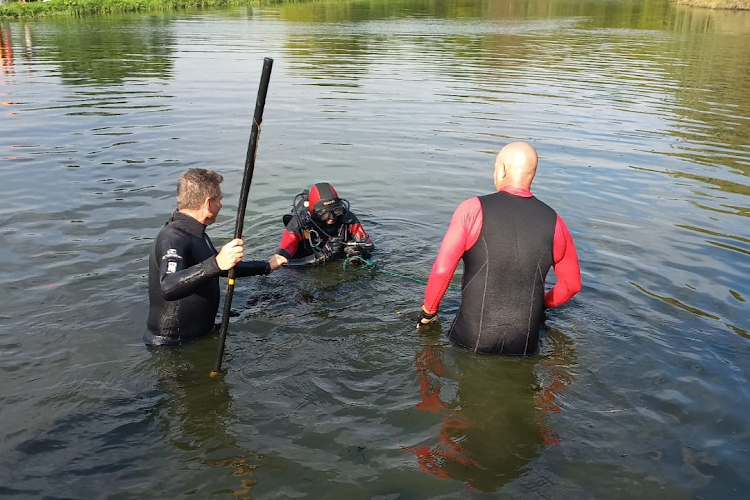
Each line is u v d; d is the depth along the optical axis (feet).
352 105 31.42
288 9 93.91
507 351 11.02
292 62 44.21
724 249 15.40
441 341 11.53
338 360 10.83
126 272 13.65
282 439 8.73
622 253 15.12
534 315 10.96
